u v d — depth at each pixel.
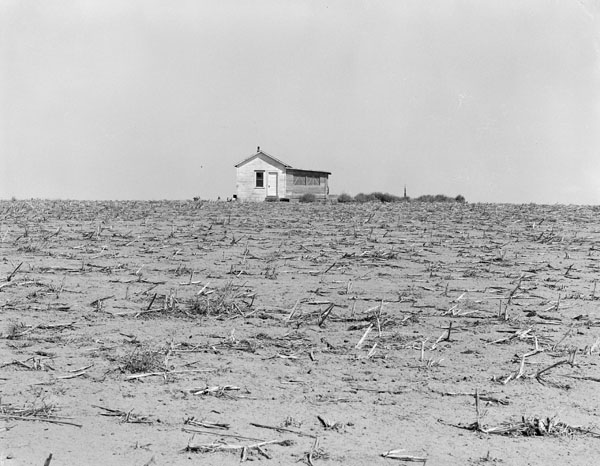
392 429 6.51
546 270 15.13
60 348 8.82
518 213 29.34
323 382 7.75
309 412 6.87
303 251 17.34
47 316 10.40
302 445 6.11
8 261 15.16
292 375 7.96
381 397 7.33
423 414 6.89
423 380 7.88
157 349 8.81
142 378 7.73
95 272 14.08
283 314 10.79
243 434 6.32
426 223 24.86
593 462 5.92
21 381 7.59
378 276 14.15
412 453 6.00
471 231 22.31
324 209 31.70
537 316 10.95
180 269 14.37
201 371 8.00
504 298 12.20
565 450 6.14
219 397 7.23
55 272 13.95
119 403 7.00
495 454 6.04
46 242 18.20
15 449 5.92
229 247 17.94
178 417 6.67
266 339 9.39
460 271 14.82
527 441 6.33
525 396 7.45
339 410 6.95
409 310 11.17
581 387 7.75
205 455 5.87
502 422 6.73
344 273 14.45
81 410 6.80
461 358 8.70
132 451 5.92
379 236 20.61
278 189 48.44
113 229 21.88
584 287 13.30
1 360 8.28
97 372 7.91
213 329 9.84
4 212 27.81
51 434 6.24
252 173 48.78
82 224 23.39
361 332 9.82
